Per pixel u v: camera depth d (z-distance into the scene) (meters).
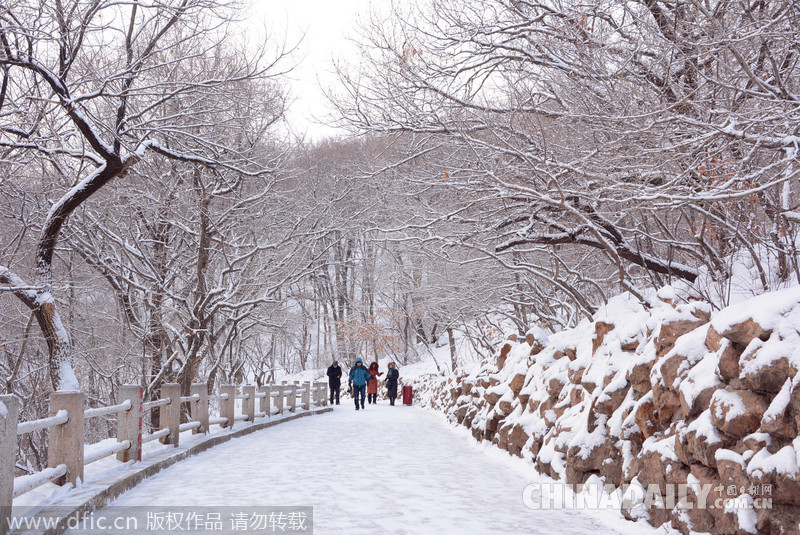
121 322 20.72
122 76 13.29
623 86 9.38
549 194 10.89
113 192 18.00
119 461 8.66
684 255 11.86
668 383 5.84
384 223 17.31
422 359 44.59
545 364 10.28
